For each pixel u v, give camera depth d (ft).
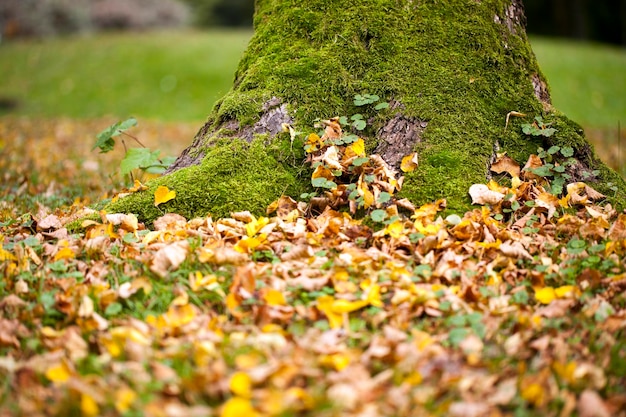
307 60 14.44
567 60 60.29
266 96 14.11
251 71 14.76
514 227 12.25
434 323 9.37
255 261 11.03
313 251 11.29
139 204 13.00
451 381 7.77
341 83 14.19
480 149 13.46
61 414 7.29
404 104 13.87
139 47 66.28
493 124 13.93
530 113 14.17
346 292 9.95
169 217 12.64
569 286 9.90
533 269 10.80
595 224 11.97
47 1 87.04
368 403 7.40
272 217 12.80
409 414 7.25
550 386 7.71
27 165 23.48
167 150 30.30
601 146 33.14
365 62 14.44
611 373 8.30
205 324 9.26
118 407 7.23
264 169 13.37
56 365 8.20
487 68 14.42
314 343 8.54
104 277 10.68
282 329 9.10
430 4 14.92
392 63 14.34
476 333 8.86
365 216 12.29
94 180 21.18
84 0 90.58
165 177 13.48
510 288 10.50
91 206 15.43
